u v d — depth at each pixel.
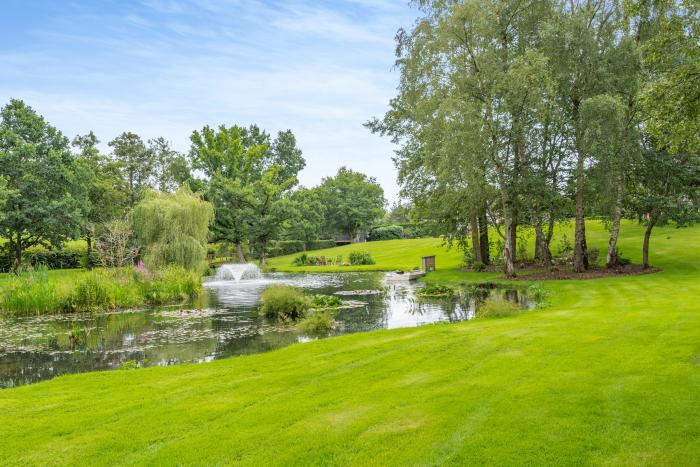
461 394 6.01
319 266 41.31
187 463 4.42
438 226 30.41
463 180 22.39
